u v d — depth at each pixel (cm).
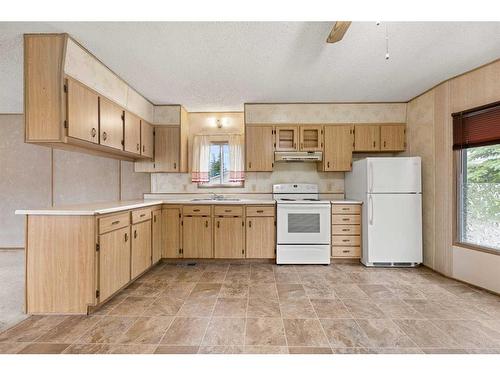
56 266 229
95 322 217
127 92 337
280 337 195
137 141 364
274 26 217
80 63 246
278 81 330
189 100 400
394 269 357
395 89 357
